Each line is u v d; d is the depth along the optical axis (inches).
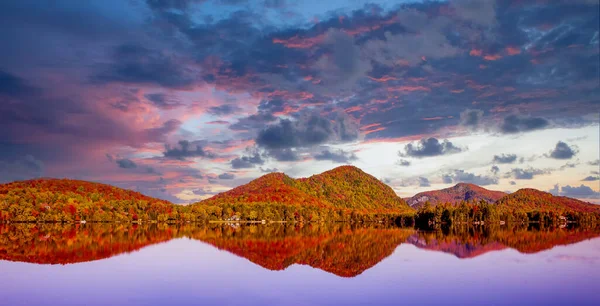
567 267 2571.4
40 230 5753.0
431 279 2177.7
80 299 1760.6
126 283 2050.9
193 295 1823.3
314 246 3873.0
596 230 7052.2
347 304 1699.1
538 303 1747.0
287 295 1831.9
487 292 1909.4
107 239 4343.0
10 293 1851.6
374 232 6195.9
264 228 7199.8
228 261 2778.1
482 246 3880.4
